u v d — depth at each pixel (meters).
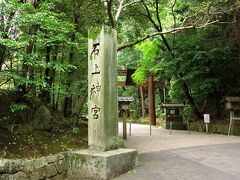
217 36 12.59
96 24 7.41
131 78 16.86
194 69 11.61
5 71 5.72
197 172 5.42
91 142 6.11
